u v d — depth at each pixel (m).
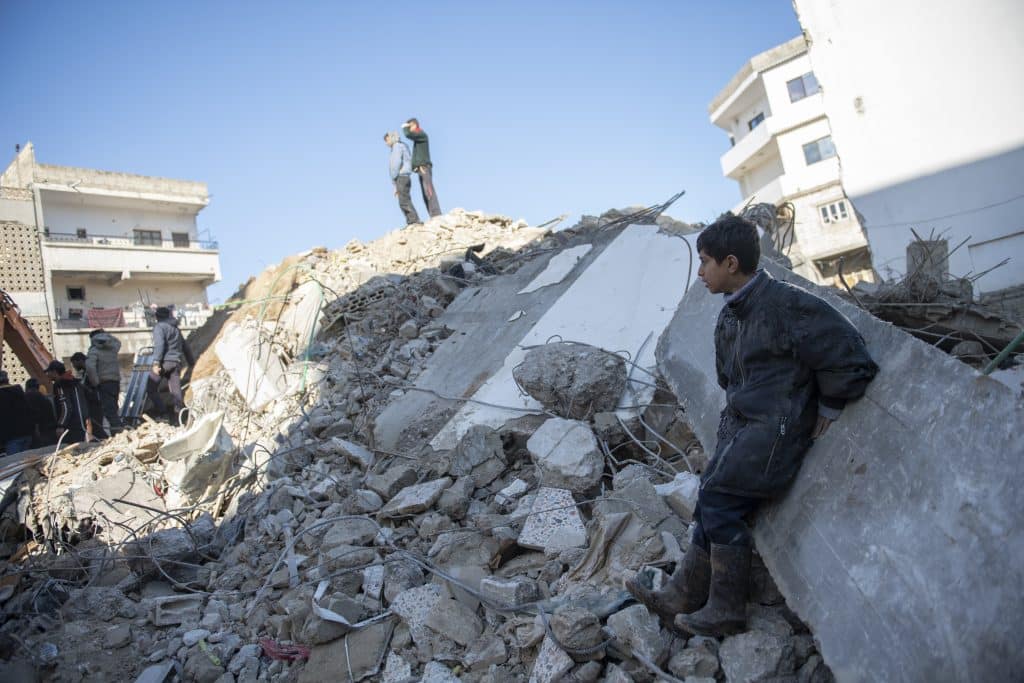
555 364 4.51
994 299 6.57
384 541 3.94
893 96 9.98
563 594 3.06
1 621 4.16
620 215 8.20
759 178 35.41
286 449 5.80
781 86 32.09
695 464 3.80
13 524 5.36
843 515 2.26
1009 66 9.33
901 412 2.23
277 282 10.29
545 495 3.69
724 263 2.46
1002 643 1.65
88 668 3.53
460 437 4.82
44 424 8.44
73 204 33.00
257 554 4.50
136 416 9.12
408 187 12.23
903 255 9.87
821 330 2.30
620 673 2.47
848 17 10.22
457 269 8.57
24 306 18.42
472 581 3.37
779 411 2.38
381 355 7.34
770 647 2.30
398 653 3.16
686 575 2.54
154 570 4.45
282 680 3.26
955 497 1.95
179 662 3.53
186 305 34.28
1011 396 1.93
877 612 2.01
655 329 4.86
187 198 35.34
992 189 9.45
